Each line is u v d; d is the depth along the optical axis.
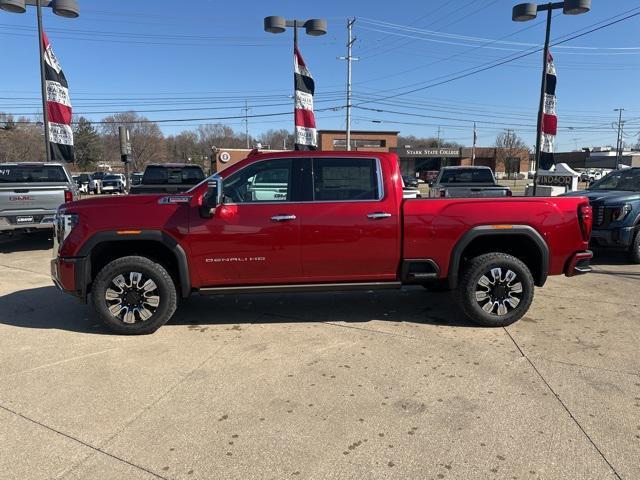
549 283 7.32
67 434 3.26
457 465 2.91
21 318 5.70
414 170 79.00
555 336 5.04
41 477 2.82
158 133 97.00
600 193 9.23
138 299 5.06
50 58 13.17
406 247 5.17
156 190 11.73
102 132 101.06
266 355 4.57
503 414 3.48
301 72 14.84
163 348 4.75
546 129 15.77
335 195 5.14
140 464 2.94
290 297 6.58
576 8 14.13
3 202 10.11
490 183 13.98
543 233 5.25
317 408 3.58
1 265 9.05
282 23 14.38
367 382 4.00
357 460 2.96
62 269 4.98
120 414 3.51
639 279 7.57
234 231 5.00
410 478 2.80
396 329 5.28
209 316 5.77
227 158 43.62
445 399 3.70
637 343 4.83
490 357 4.50
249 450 3.07
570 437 3.19
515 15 14.45
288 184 5.13
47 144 13.39
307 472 2.86
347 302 6.34
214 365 4.35
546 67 15.40
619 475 2.81
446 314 5.81
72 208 5.04
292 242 5.06
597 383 3.95
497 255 5.24
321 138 72.00
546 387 3.89
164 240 4.96
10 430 3.30
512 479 2.78
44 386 3.94
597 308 6.01
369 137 74.00
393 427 3.32
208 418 3.45
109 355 4.58
